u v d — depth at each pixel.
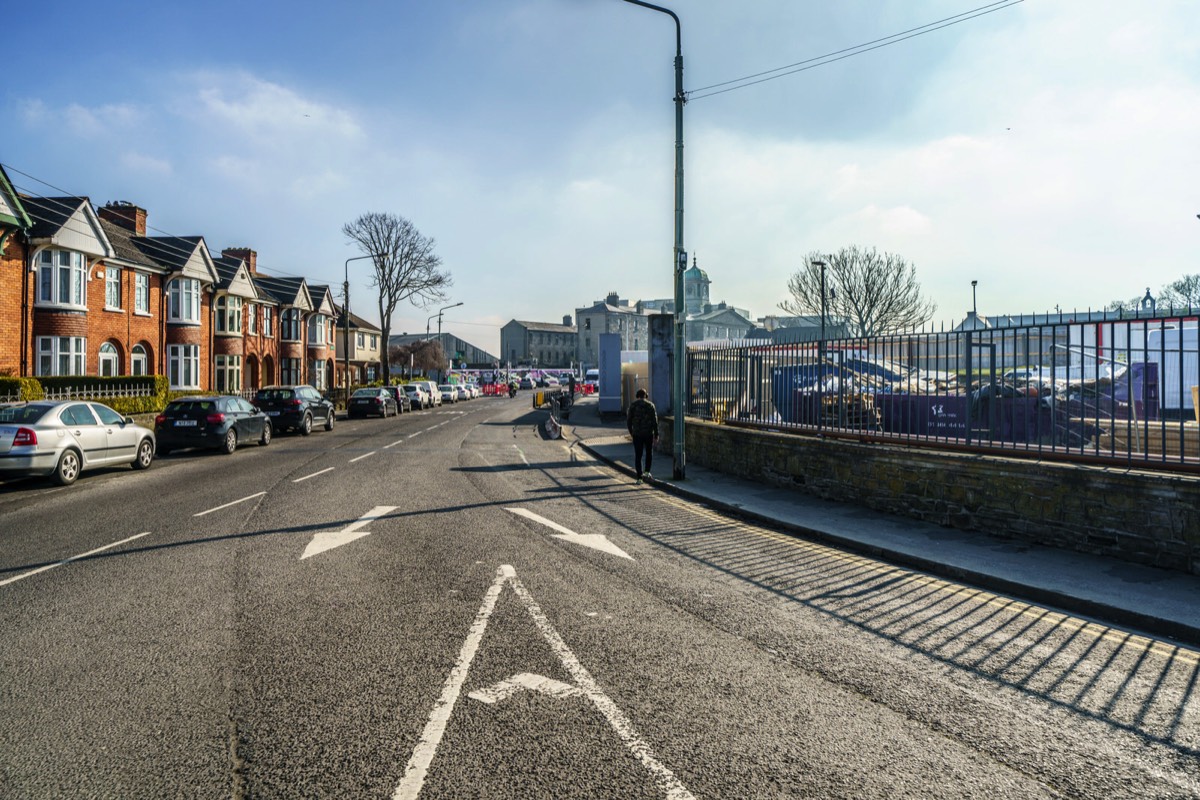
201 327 34.09
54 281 24.27
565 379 106.19
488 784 3.12
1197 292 51.19
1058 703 4.09
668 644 4.88
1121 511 7.11
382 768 3.24
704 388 15.30
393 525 8.92
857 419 10.59
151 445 15.10
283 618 5.31
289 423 23.95
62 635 4.93
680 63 12.91
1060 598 5.95
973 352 8.85
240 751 3.39
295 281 48.38
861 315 49.75
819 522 8.98
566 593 6.04
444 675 4.28
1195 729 3.80
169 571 6.65
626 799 3.02
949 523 8.73
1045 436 8.05
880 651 4.86
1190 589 6.10
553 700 3.96
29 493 11.52
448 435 24.61
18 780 3.13
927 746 3.54
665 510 10.34
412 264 56.84
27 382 19.19
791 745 3.51
